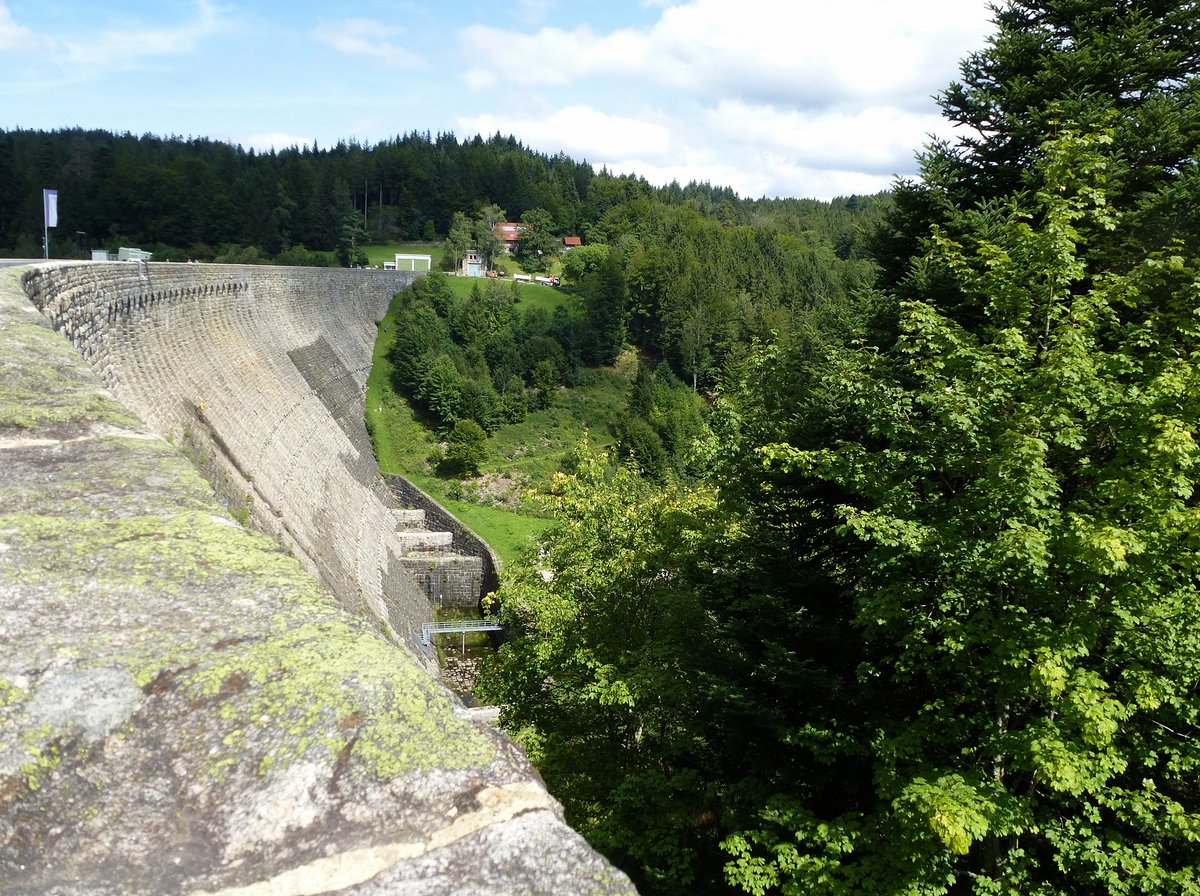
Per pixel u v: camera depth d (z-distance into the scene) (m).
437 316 109.06
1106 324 13.74
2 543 4.41
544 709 21.58
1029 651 10.91
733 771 18.39
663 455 84.25
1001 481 11.10
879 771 12.70
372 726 3.31
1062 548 10.99
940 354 13.91
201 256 120.75
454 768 3.17
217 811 3.01
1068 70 18.95
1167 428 10.15
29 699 3.30
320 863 2.81
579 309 121.81
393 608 48.19
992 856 12.87
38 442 6.09
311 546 39.25
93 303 26.02
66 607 3.91
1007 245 17.11
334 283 91.25
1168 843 12.74
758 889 12.84
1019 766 11.00
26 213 110.75
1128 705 10.60
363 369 92.00
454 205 177.38
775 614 17.73
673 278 118.19
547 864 2.83
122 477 5.57
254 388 49.03
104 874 2.75
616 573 21.41
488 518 71.75
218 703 3.40
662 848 15.88
